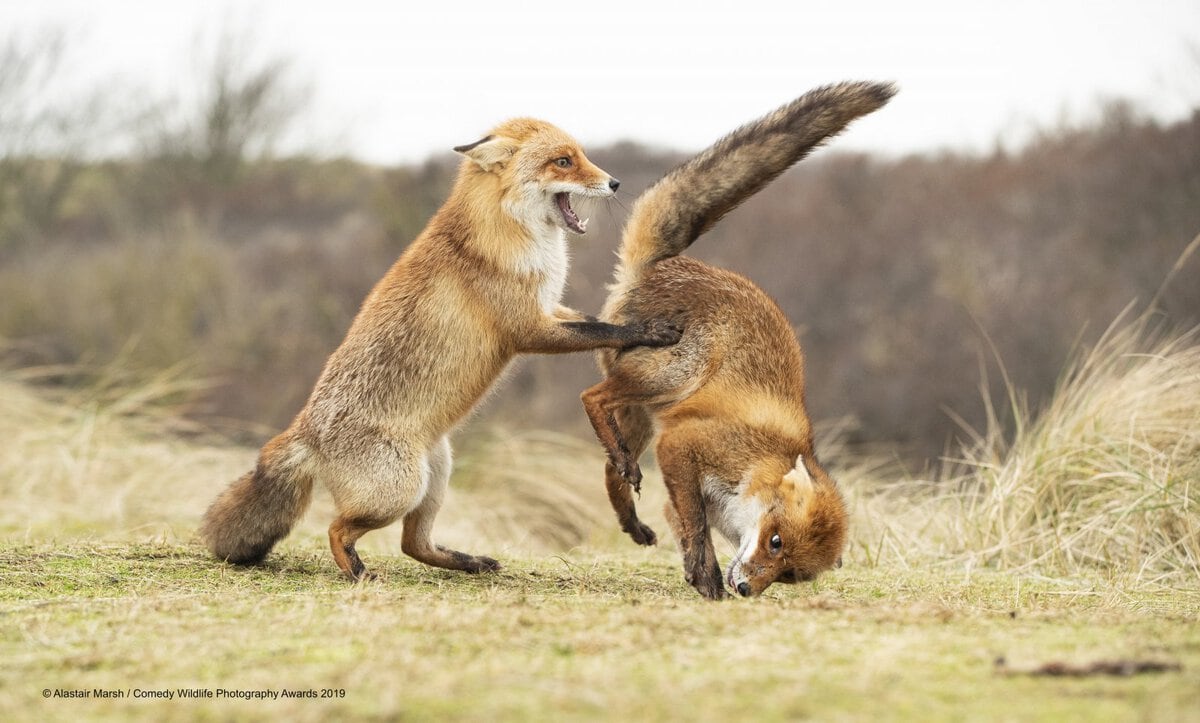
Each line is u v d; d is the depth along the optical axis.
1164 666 5.59
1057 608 8.18
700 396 9.37
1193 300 28.11
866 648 6.20
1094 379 14.11
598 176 10.16
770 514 8.84
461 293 9.83
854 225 35.91
